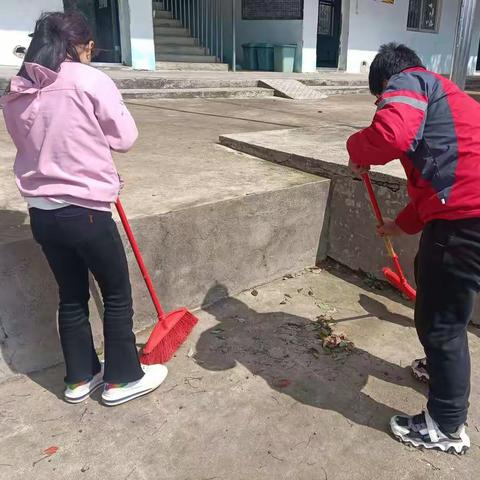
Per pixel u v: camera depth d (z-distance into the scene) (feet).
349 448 6.75
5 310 7.56
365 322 9.75
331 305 10.36
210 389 7.80
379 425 7.16
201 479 6.24
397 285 9.34
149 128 17.31
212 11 38.37
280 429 7.06
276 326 9.54
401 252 10.60
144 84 25.53
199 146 14.70
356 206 11.26
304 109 23.99
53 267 6.55
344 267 11.96
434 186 5.86
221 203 9.69
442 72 49.47
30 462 6.41
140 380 7.46
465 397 6.39
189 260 9.53
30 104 5.81
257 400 7.59
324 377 8.14
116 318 6.91
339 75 37.27
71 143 5.84
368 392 7.82
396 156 5.84
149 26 29.76
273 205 10.62
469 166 5.67
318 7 39.37
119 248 6.58
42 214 6.09
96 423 7.07
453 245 5.81
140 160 12.83
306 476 6.31
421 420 6.73
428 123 5.82
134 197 9.80
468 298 5.99
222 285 10.30
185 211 9.15
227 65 36.11
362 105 26.27
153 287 8.66
